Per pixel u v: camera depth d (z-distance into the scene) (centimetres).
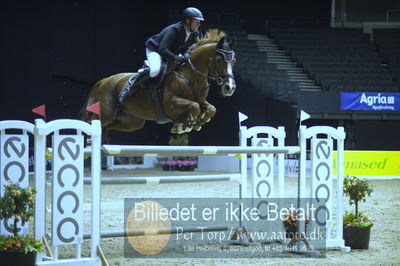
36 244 585
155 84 798
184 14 799
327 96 2275
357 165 1992
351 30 2847
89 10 2434
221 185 1731
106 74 2473
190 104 759
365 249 777
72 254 714
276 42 2819
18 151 668
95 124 620
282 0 2938
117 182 643
